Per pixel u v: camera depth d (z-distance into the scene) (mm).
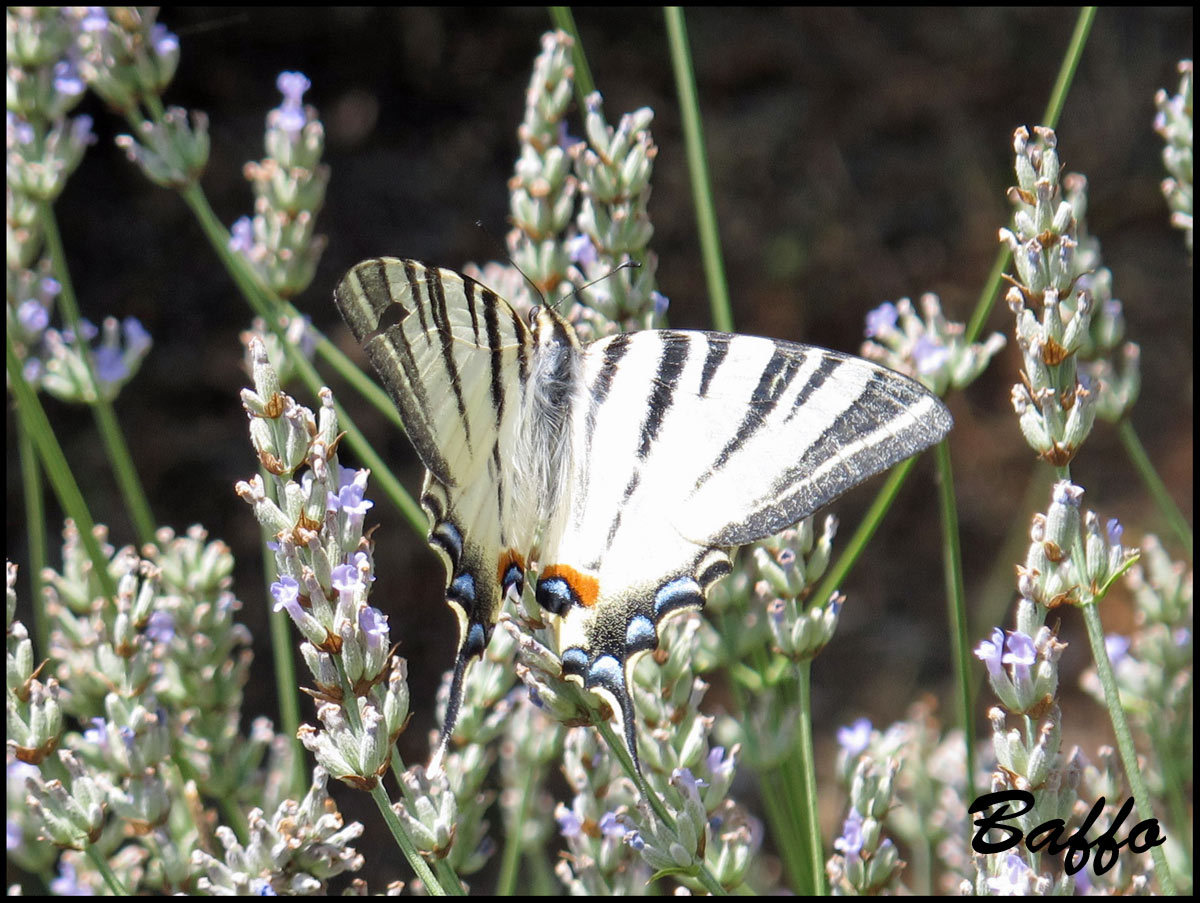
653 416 545
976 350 580
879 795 553
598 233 570
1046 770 530
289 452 524
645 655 540
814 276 1143
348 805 775
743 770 849
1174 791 597
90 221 1010
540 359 547
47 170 596
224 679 578
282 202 595
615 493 543
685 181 1176
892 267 1147
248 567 905
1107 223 1175
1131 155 1203
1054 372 536
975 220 1169
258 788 582
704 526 540
